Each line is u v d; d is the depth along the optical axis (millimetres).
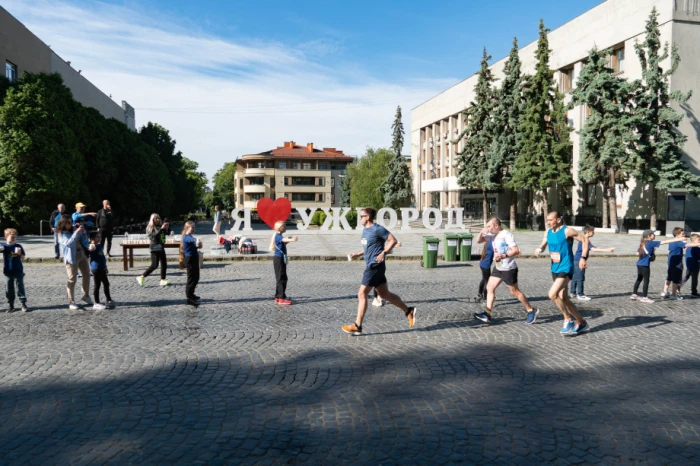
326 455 3951
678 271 10891
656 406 4965
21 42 38000
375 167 68875
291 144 103688
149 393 5285
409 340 7449
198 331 7957
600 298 11109
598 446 4129
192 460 3865
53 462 3830
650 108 31547
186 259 10016
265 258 18438
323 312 9453
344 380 5688
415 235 32625
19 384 5559
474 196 55188
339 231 33125
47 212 31922
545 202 38375
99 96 58156
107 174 39438
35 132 30797
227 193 119312
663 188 30875
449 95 64250
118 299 10719
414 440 4211
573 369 6117
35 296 10977
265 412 4793
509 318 8977
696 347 7117
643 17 35156
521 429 4434
